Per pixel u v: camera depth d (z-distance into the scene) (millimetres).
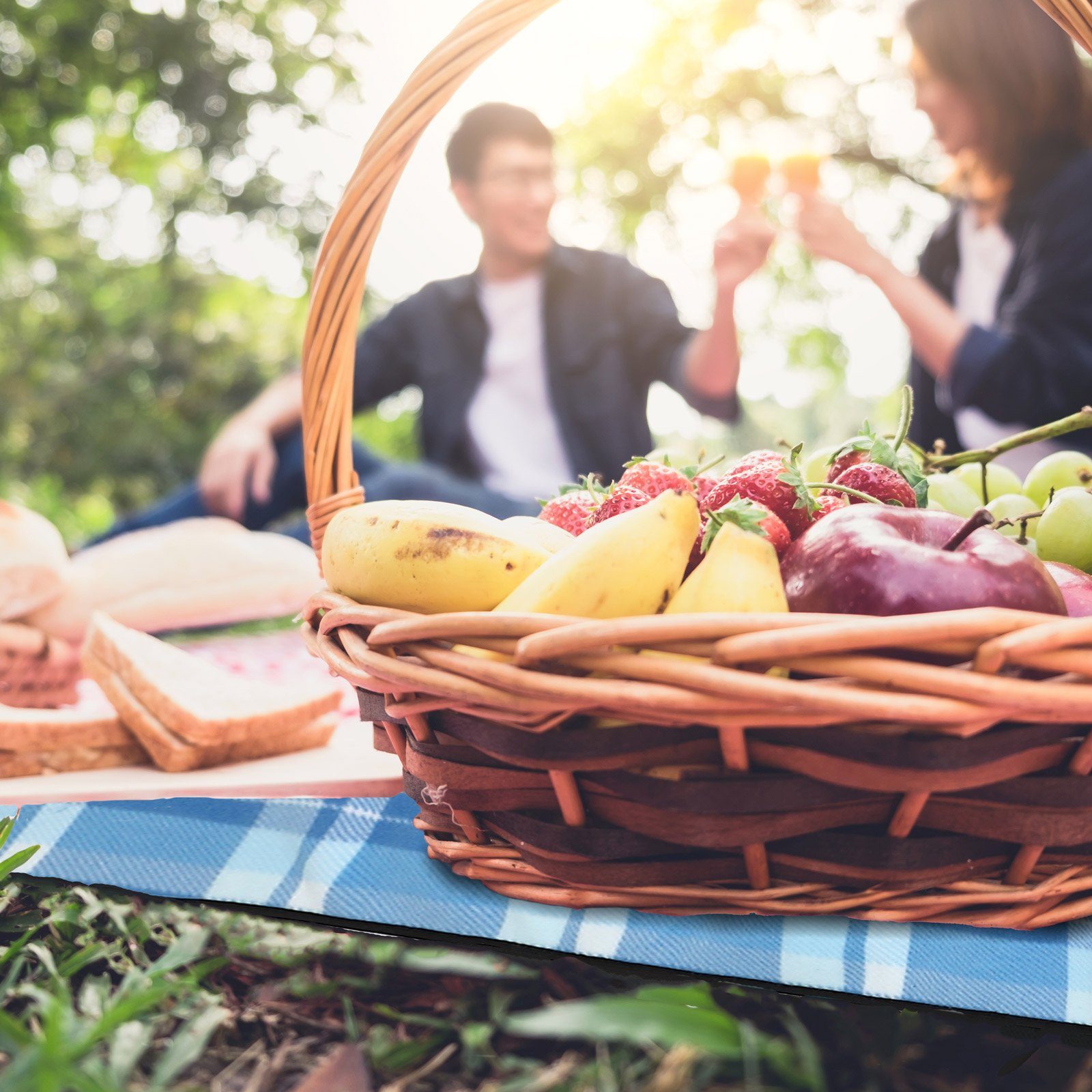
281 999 495
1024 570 521
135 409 5355
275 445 2580
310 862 603
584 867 510
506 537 566
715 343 2574
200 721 789
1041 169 2051
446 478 2564
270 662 1302
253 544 1564
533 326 2715
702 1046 407
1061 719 437
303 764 832
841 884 502
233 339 5578
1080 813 473
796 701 419
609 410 2715
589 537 522
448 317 2730
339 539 602
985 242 2230
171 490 5352
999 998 469
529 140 2578
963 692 419
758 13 5242
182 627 1453
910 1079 421
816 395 6070
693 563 629
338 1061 437
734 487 667
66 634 1216
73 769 823
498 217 2617
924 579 507
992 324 2223
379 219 682
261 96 5344
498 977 512
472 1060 438
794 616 442
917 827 489
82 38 5035
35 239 5461
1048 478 848
